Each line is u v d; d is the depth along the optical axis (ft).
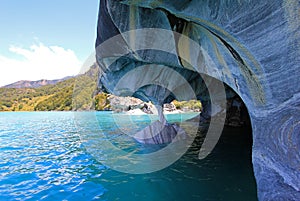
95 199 15.28
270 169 7.64
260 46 6.63
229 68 10.32
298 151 6.45
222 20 7.34
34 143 40.81
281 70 6.44
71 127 70.85
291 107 6.54
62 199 15.44
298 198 6.43
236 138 38.01
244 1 6.33
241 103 50.70
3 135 52.65
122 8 14.11
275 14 5.83
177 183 17.62
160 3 8.74
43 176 20.88
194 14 8.46
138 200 14.90
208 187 16.51
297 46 5.73
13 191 17.15
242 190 15.66
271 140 7.57
